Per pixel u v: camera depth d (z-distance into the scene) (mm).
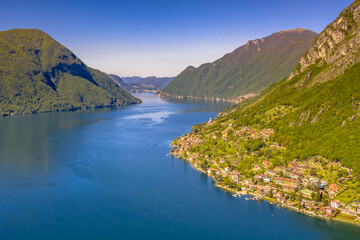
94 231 171250
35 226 175375
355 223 175250
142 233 170125
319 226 174875
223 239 165500
